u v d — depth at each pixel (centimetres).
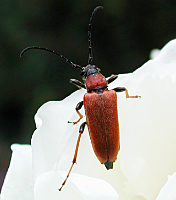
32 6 28
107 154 12
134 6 28
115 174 11
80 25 28
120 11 28
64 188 11
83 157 12
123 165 11
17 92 26
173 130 11
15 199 11
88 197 10
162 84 11
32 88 26
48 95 26
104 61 27
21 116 26
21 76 26
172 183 10
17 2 28
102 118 12
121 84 12
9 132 26
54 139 11
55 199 11
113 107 12
